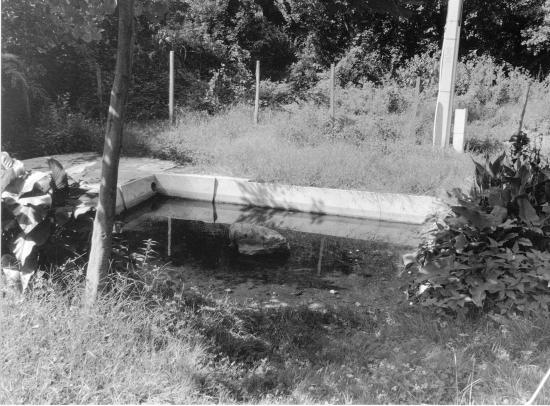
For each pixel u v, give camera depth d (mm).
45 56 13492
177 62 17641
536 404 3129
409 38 21984
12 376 2898
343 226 9117
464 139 12195
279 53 20781
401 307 5070
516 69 19859
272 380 3771
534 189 5184
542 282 4566
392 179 9922
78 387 2980
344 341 4477
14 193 4129
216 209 9922
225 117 14523
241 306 5504
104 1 4000
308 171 10180
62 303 3652
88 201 4750
